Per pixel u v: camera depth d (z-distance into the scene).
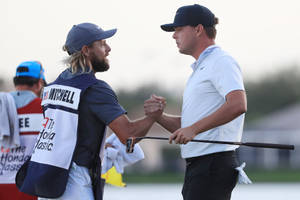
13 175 21.39
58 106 17.00
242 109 15.88
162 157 181.00
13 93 21.83
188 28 17.42
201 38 17.42
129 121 17.30
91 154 17.06
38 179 16.50
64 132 16.78
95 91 17.08
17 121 21.45
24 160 21.39
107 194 74.00
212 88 16.69
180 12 17.55
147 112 17.77
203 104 16.75
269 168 163.25
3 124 21.20
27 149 21.45
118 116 17.05
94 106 17.02
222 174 16.66
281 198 65.94
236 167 16.84
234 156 17.05
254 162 180.00
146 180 126.69
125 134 17.09
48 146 16.72
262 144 15.90
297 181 117.19
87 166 16.95
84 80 17.17
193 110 16.91
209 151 16.69
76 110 16.86
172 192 79.75
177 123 18.50
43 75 22.53
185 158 17.30
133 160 21.83
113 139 21.69
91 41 17.56
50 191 16.52
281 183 111.69
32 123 21.52
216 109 16.66
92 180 17.08
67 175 16.61
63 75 17.67
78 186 16.77
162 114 18.38
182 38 17.52
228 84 16.12
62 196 16.78
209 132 16.72
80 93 16.95
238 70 16.50
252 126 193.00
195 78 17.05
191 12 17.38
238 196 71.56
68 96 17.00
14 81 22.12
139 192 79.56
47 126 17.05
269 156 181.50
